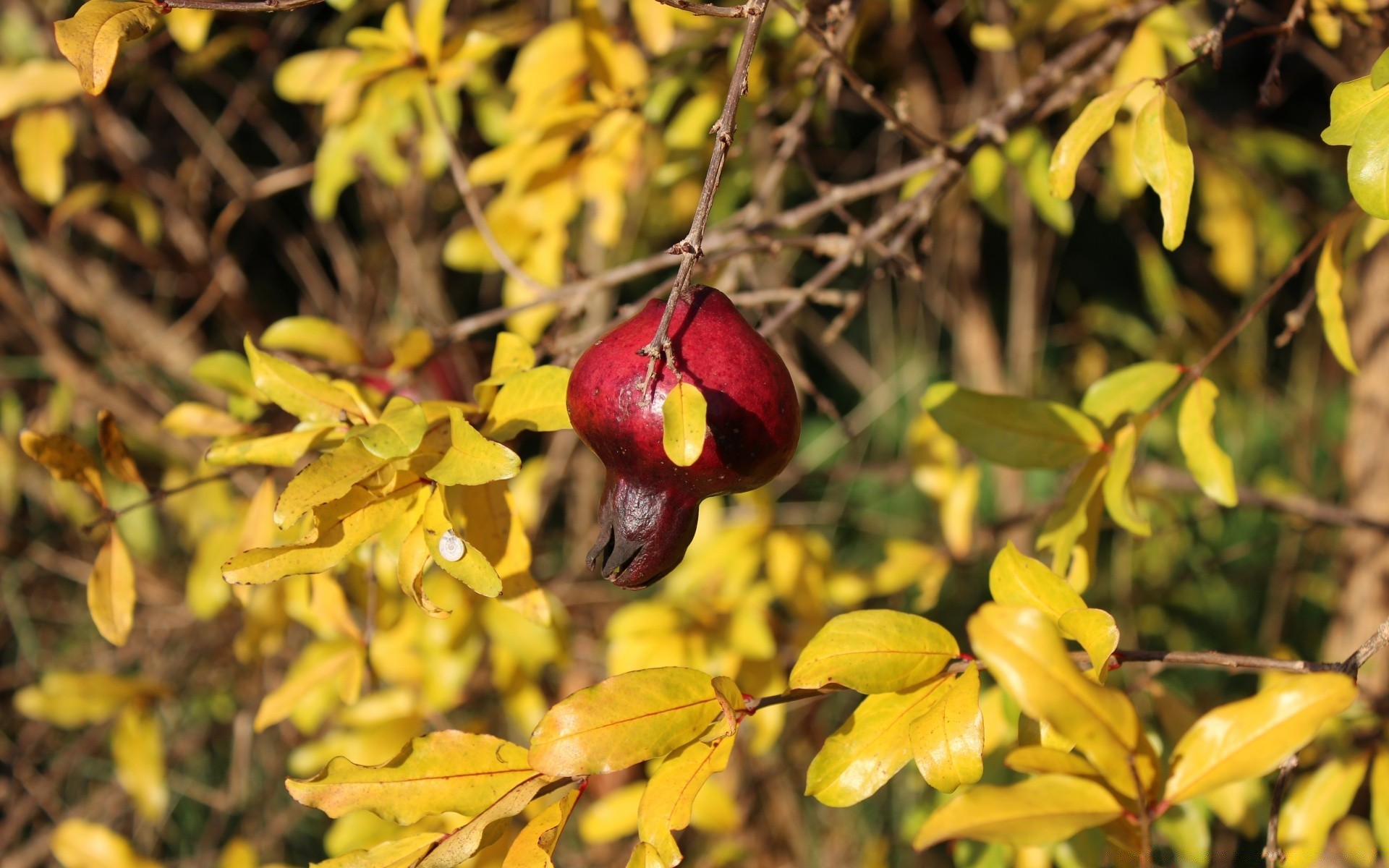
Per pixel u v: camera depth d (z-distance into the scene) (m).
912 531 1.51
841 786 0.67
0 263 1.33
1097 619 0.66
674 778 0.66
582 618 1.38
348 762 0.67
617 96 0.90
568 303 0.93
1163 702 0.85
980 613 0.62
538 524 1.18
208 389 1.32
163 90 1.36
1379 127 0.66
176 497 1.26
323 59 1.01
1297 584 1.43
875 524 1.51
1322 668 0.67
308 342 0.82
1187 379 0.78
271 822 1.38
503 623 0.95
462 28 1.09
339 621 0.80
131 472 0.78
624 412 0.67
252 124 1.59
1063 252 1.88
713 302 0.68
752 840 1.21
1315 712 0.62
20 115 1.05
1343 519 0.96
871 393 1.63
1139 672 0.90
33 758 1.46
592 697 0.66
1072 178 0.72
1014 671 0.62
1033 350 1.55
